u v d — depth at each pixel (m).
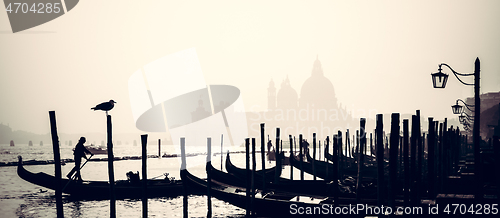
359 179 15.09
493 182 15.97
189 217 17.91
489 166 16.27
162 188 22.36
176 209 19.59
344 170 26.31
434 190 16.89
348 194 16.08
